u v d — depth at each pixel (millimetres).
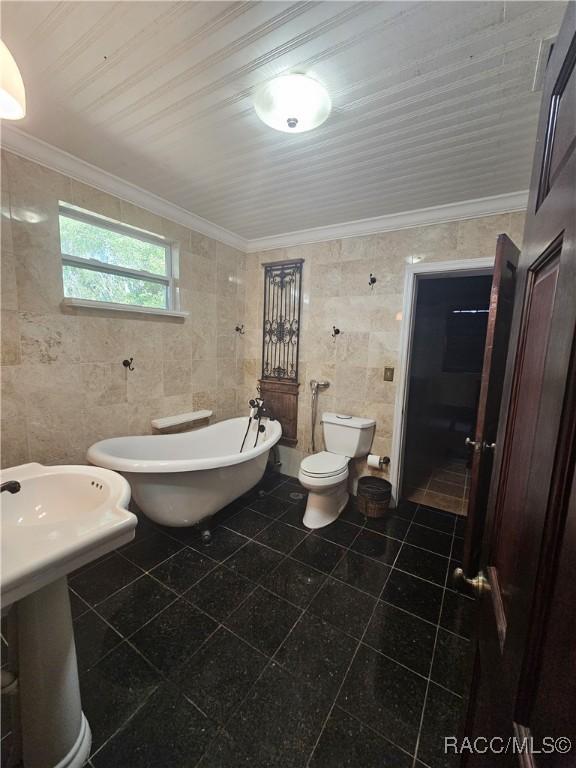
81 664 1320
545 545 415
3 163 1604
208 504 2125
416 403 3578
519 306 753
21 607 902
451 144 1578
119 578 1802
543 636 416
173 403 2666
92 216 2027
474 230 2203
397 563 2006
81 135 1607
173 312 2510
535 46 1041
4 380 1694
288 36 1041
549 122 624
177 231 2533
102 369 2143
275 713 1168
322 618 1579
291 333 3066
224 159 1786
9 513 1151
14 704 957
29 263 1739
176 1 938
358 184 2004
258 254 3195
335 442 2758
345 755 1057
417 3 922
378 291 2598
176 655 1368
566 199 461
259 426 2885
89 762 1027
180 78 1233
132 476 1891
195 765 1024
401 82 1208
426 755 1060
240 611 1603
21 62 1174
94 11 981
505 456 755
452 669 1347
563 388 399
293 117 1363
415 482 3309
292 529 2344
